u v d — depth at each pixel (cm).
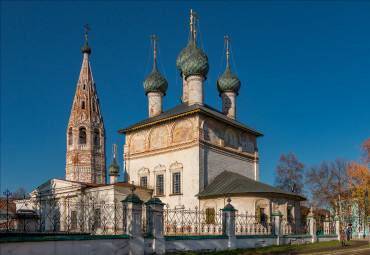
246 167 4359
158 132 4169
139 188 3881
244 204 3322
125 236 1862
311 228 3384
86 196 3962
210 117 3912
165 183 3947
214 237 2348
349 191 5653
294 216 3675
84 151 7556
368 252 2673
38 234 2084
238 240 2516
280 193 3403
